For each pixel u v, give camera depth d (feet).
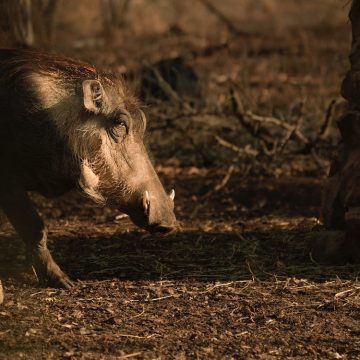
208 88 106.42
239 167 84.64
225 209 72.33
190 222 68.18
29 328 43.86
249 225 67.05
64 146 49.70
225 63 132.05
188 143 91.15
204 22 177.68
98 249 60.49
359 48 57.77
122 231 65.46
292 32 161.17
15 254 58.54
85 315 46.24
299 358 40.68
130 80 103.30
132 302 48.62
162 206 51.29
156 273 54.80
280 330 44.34
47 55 52.42
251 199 75.10
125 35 157.89
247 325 45.03
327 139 88.84
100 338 42.65
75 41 144.56
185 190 78.13
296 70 127.13
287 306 47.91
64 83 50.39
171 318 45.98
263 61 133.69
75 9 161.17
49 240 62.85
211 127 90.33
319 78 118.11
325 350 41.60
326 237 57.47
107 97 50.60
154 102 95.35
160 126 87.04
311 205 73.10
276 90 112.68
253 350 41.47
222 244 61.62
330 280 52.60
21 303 48.01
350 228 55.26
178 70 104.53
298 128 82.94
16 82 49.80
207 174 83.46
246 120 84.23
